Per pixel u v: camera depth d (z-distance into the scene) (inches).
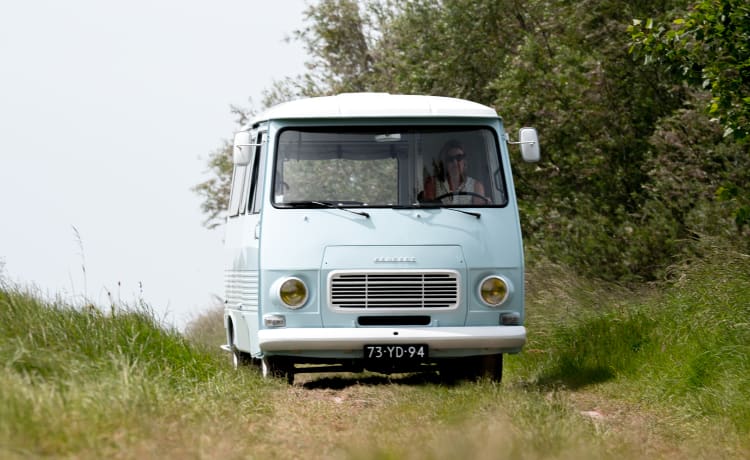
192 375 777.6
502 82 1651.1
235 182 1123.9
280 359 927.7
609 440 609.9
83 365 637.3
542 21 1770.4
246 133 940.6
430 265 888.9
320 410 735.1
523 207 1637.6
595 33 1630.2
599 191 1615.4
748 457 602.5
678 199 1419.8
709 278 971.3
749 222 1114.7
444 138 916.0
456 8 1834.4
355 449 528.4
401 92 1915.6
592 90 1588.3
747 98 952.3
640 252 1423.5
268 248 895.7
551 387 919.7
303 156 912.9
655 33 1032.8
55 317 738.2
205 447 527.5
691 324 898.1
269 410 706.8
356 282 887.1
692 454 607.2
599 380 936.9
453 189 908.0
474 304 893.2
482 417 665.0
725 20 976.3
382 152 911.7
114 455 494.0
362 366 901.8
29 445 483.8
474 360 936.9
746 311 860.0
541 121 1626.5
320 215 898.7
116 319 799.7
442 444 528.1
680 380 812.0
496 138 921.5
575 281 1218.6
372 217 896.9
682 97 1588.3
